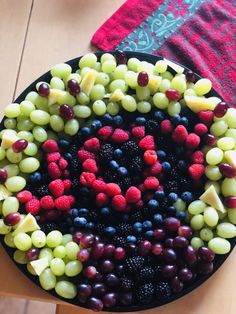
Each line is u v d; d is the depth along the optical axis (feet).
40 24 1.86
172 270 1.43
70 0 1.89
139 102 1.59
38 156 1.59
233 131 1.56
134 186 1.55
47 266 1.48
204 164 1.55
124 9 1.90
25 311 2.18
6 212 1.51
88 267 1.45
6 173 1.52
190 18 1.91
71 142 1.60
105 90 1.63
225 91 1.83
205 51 1.87
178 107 1.57
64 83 1.63
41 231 1.50
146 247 1.44
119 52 1.63
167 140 1.58
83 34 1.85
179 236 1.46
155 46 1.87
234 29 1.89
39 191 1.54
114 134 1.56
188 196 1.52
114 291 1.47
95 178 1.54
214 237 1.49
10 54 1.82
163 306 1.52
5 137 1.53
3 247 1.54
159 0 1.92
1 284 1.53
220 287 1.53
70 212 1.53
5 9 1.87
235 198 1.48
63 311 1.65
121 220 1.53
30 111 1.57
